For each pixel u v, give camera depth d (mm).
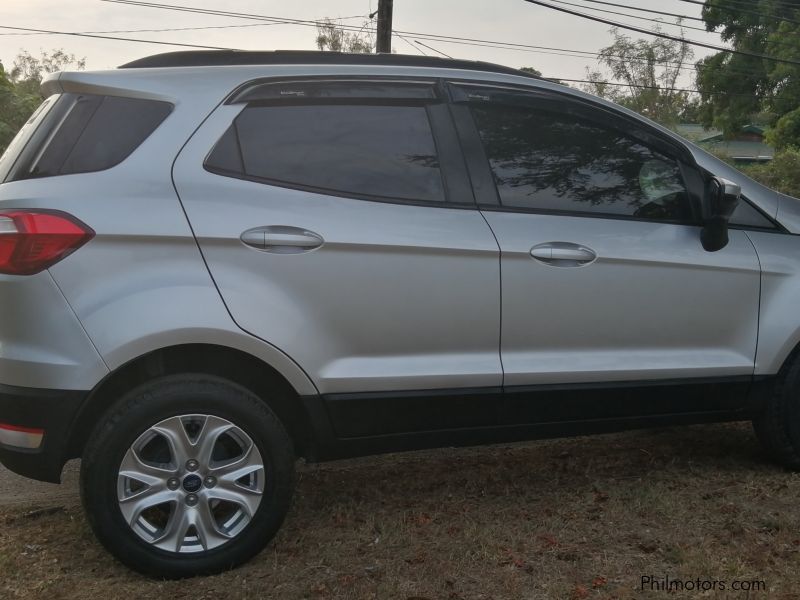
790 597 2961
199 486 3162
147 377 3258
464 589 3080
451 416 3541
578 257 3637
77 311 3018
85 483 3043
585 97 3904
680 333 3857
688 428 5066
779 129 39219
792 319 4000
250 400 3199
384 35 20016
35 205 3025
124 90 3268
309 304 3293
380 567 3260
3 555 3381
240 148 3334
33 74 36031
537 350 3635
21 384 3025
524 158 3727
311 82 3504
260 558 3355
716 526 3586
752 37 39062
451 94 3682
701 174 4031
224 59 3496
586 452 4648
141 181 3162
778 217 4160
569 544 3439
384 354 3430
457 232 3482
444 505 3904
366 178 3463
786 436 4117
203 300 3131
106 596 3061
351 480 4270
